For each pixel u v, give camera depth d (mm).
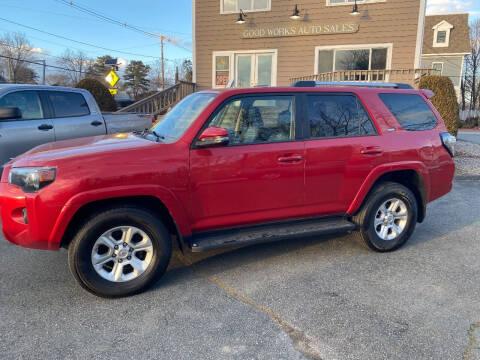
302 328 2768
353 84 4312
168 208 3199
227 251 4246
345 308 3043
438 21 35188
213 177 3350
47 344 2566
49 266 3795
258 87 3670
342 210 3979
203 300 3166
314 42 14250
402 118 4230
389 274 3678
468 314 2965
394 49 13500
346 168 3859
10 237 3094
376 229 4145
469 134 22531
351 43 13875
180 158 3225
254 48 14883
